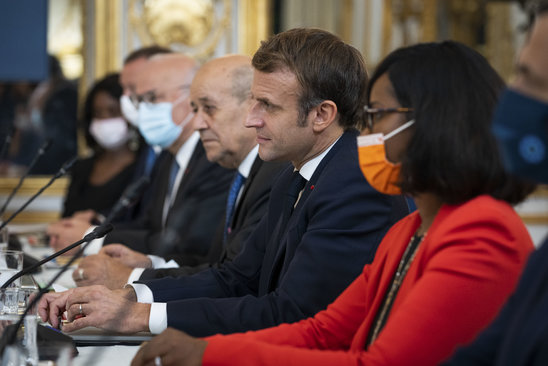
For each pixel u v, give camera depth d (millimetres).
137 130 5352
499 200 1542
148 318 2133
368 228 2148
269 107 2314
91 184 5422
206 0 6637
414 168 1558
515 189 1530
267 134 2328
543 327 1136
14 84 6656
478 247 1443
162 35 6633
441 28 7297
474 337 1403
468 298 1417
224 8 6641
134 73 4891
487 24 7324
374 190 2176
